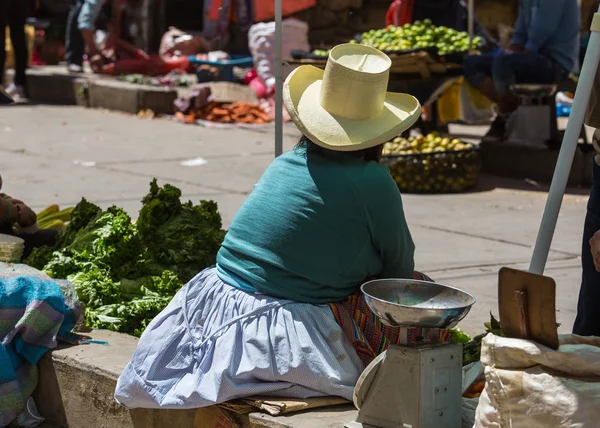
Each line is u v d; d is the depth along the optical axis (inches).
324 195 138.9
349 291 143.9
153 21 710.5
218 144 469.7
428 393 124.0
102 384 157.0
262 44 572.7
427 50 377.7
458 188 371.6
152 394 143.2
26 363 167.9
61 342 171.2
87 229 193.5
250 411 136.6
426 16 482.3
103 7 665.6
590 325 152.4
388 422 127.1
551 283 110.2
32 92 629.9
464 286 240.8
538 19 378.3
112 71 659.4
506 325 116.0
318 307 140.8
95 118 550.3
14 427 165.5
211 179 383.2
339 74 138.9
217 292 146.0
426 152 368.2
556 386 110.7
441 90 406.6
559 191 128.3
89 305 181.5
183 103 550.3
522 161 397.7
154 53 704.4
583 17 484.7
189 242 193.5
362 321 142.0
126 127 519.2
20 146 454.9
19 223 205.5
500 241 293.3
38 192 352.2
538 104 398.0
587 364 111.0
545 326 112.3
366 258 141.2
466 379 142.6
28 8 610.5
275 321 139.3
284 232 140.4
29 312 164.2
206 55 618.8
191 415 144.0
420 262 267.1
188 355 144.3
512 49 394.9
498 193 370.3
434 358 124.3
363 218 138.7
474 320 210.7
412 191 370.6
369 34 440.1
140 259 188.9
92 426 160.2
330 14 673.6
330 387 137.7
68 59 661.9
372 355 141.6
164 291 183.6
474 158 373.1
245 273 143.0
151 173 394.0
